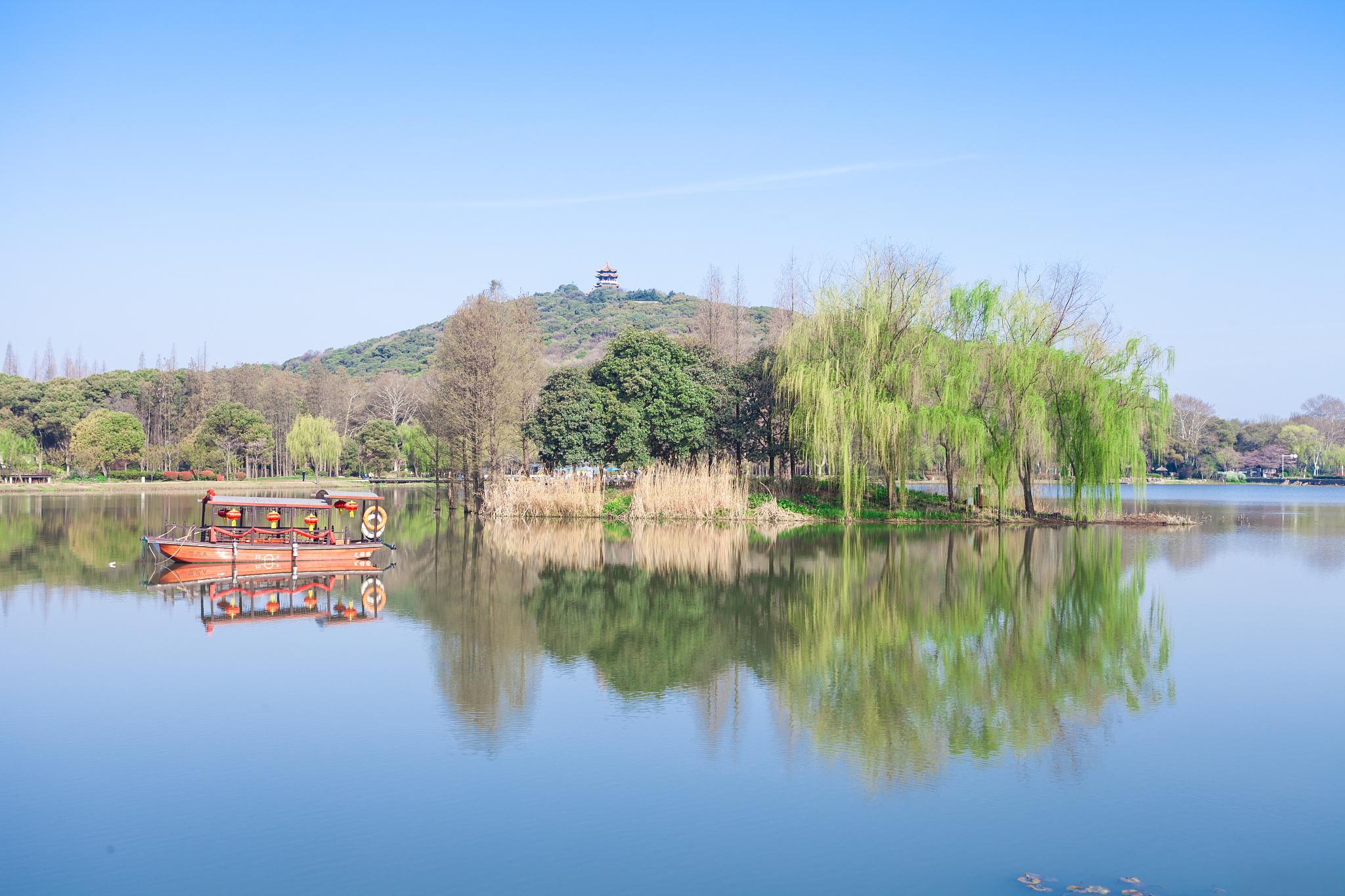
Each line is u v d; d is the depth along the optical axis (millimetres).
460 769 13453
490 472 60312
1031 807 12125
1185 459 123812
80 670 18906
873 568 33781
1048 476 57094
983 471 49250
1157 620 24328
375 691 17453
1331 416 142875
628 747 14445
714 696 17266
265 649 20812
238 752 14180
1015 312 48938
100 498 75562
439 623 23906
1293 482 129750
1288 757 13984
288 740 14688
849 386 48719
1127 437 48438
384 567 34250
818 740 14789
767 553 38594
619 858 10688
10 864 10555
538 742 14625
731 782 13016
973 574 32531
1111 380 48906
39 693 17281
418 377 160625
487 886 10031
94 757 13898
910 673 18906
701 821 11703
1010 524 50750
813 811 12008
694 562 35656
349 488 95062
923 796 12547
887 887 9977
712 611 25594
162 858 10703
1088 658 20188
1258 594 28406
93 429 100750
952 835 11289
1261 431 132000
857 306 50156
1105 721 15781
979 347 49094
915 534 46250
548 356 179375
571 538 44719
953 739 14867
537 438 57156
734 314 79250
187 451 108000
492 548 40406
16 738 14773
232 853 10797
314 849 10914
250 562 32594
